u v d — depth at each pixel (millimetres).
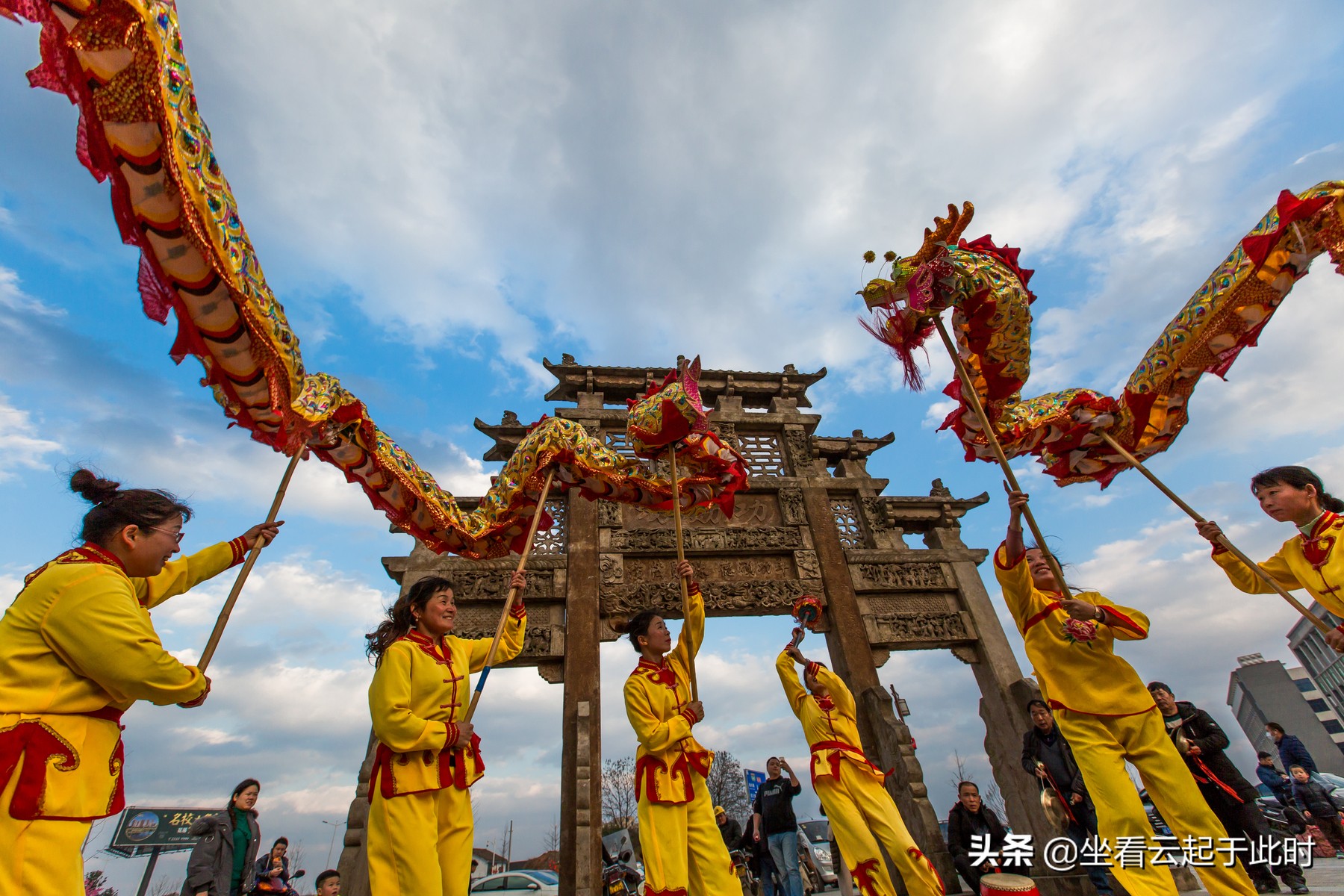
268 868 7238
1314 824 8922
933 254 4387
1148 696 3838
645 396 5922
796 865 8070
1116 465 5168
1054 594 4117
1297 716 55781
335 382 4285
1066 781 6266
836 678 5711
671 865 3936
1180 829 3566
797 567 12422
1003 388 4641
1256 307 4270
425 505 5281
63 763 2006
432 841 3074
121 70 2447
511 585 4457
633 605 11344
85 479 2611
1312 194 3863
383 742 3238
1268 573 4176
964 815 8008
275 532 3465
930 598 12719
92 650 2107
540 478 5695
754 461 13836
